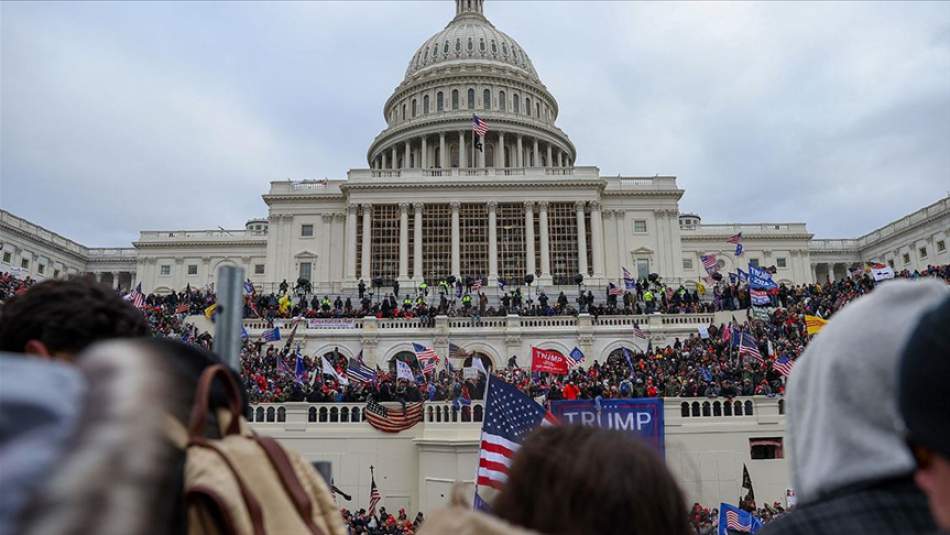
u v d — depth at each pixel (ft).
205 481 6.60
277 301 197.47
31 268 358.64
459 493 8.17
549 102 404.36
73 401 4.72
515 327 178.91
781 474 111.96
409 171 286.66
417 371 149.18
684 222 422.00
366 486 114.32
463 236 277.64
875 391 7.82
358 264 280.31
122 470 4.49
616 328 177.58
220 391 7.85
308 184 297.53
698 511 60.49
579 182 277.64
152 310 176.04
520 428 50.78
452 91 380.58
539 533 7.52
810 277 375.86
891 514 7.32
